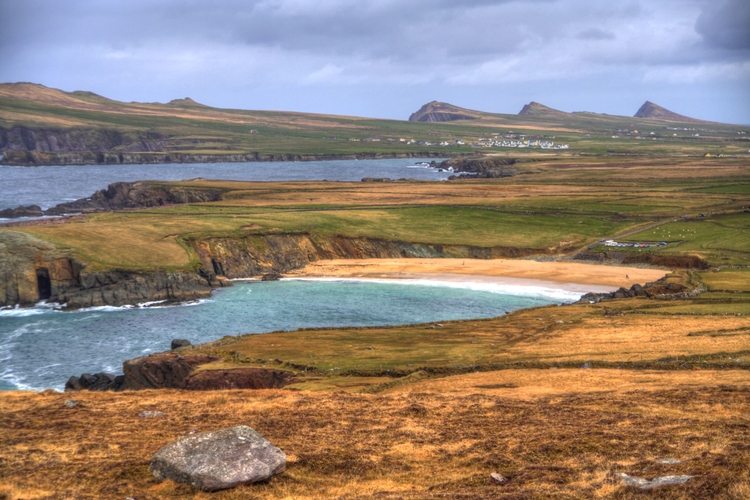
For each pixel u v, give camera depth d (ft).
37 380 265.95
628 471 92.94
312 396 155.94
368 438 118.62
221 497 90.99
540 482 92.12
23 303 385.50
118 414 134.92
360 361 241.96
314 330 313.73
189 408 140.46
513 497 84.74
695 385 174.29
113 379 255.50
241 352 263.49
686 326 281.13
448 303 385.29
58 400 147.23
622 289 384.27
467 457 107.86
